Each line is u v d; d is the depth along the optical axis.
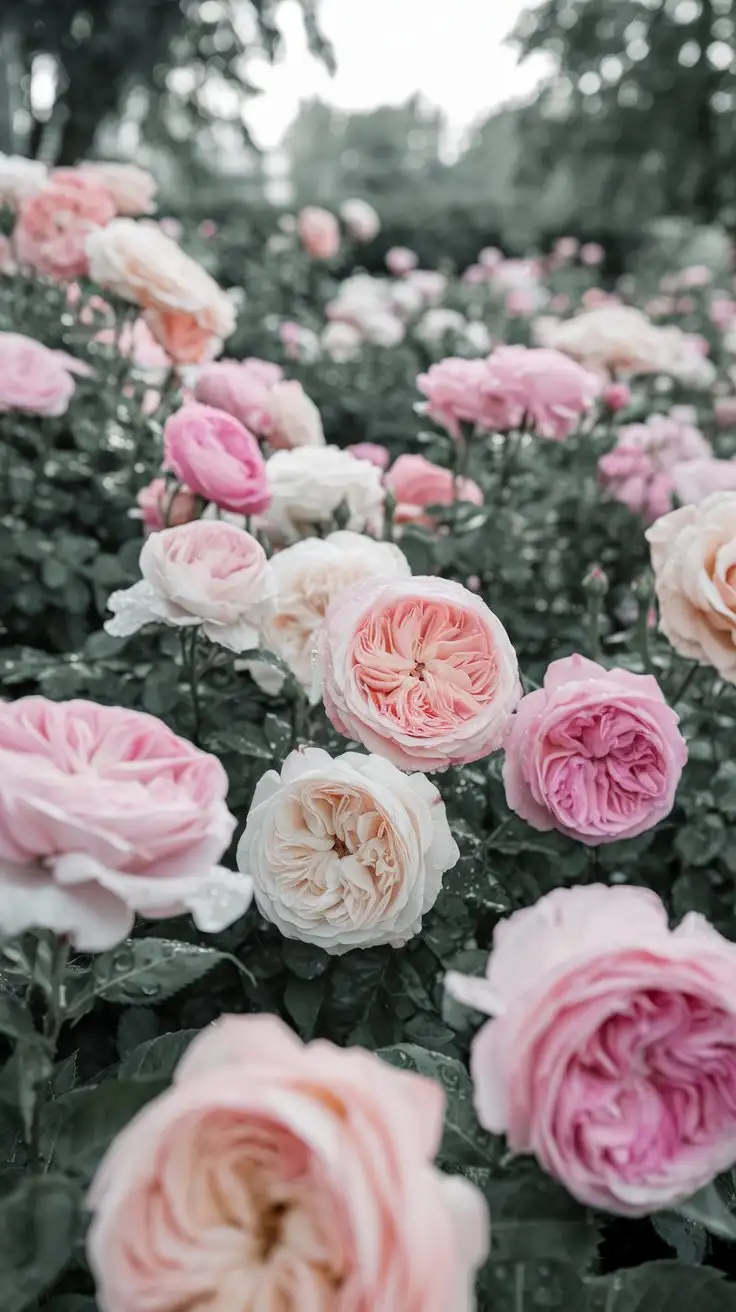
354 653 0.70
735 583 0.83
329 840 0.70
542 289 3.61
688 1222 0.69
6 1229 0.49
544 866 0.86
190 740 0.91
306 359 2.07
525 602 1.27
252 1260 0.44
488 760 0.87
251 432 1.12
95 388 1.33
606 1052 0.51
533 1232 0.54
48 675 0.97
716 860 0.94
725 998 0.50
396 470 1.16
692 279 3.44
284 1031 0.46
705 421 2.14
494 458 1.42
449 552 1.11
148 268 1.09
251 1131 0.44
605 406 1.51
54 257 1.33
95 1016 0.86
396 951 0.76
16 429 1.25
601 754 0.73
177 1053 0.64
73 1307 0.55
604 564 1.45
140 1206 0.44
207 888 0.52
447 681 0.71
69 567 1.13
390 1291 0.40
